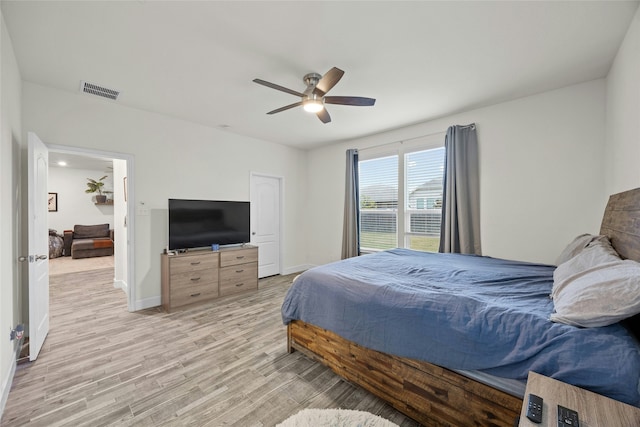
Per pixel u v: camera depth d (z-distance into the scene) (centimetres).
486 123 332
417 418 155
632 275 113
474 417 135
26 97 265
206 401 175
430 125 383
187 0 164
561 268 175
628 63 194
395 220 434
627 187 200
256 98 306
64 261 639
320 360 210
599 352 103
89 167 758
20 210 249
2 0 162
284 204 524
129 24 186
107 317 314
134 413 164
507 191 319
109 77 259
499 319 132
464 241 337
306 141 495
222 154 426
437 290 171
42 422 157
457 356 137
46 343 250
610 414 82
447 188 352
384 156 441
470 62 234
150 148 350
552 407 85
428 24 187
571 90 278
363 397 179
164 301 346
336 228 513
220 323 297
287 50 216
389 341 163
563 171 284
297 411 166
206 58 228
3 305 178
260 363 219
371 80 265
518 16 179
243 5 168
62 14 175
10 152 205
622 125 211
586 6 170
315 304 209
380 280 196
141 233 343
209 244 388
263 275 498
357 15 178
